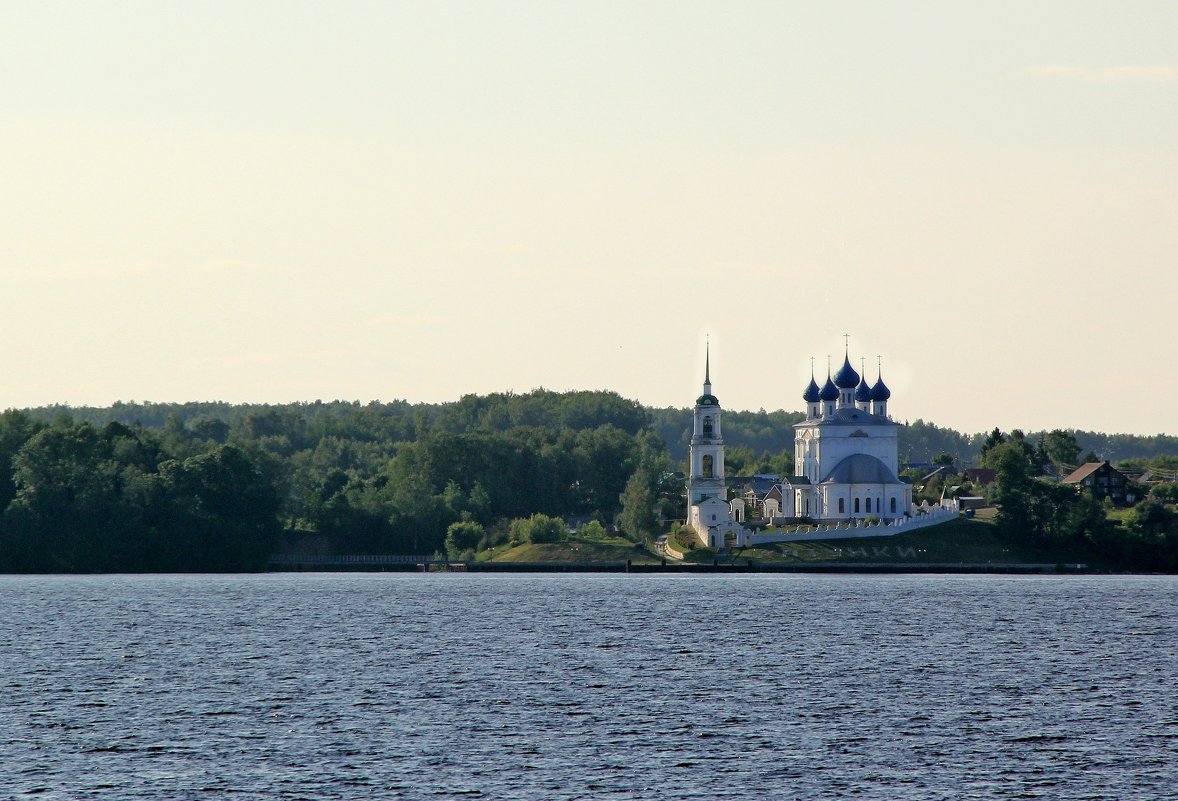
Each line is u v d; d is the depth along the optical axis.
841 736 194.00
